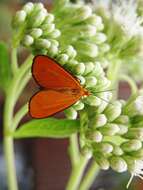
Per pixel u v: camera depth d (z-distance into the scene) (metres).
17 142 0.26
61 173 0.26
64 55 0.13
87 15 0.14
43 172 0.26
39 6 0.14
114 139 0.13
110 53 0.15
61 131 0.14
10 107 0.15
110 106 0.13
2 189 0.26
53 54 0.13
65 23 0.14
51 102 0.12
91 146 0.13
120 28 0.15
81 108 0.13
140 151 0.13
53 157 0.26
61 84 0.12
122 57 0.15
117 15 0.15
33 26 0.14
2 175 0.26
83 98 0.13
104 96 0.13
